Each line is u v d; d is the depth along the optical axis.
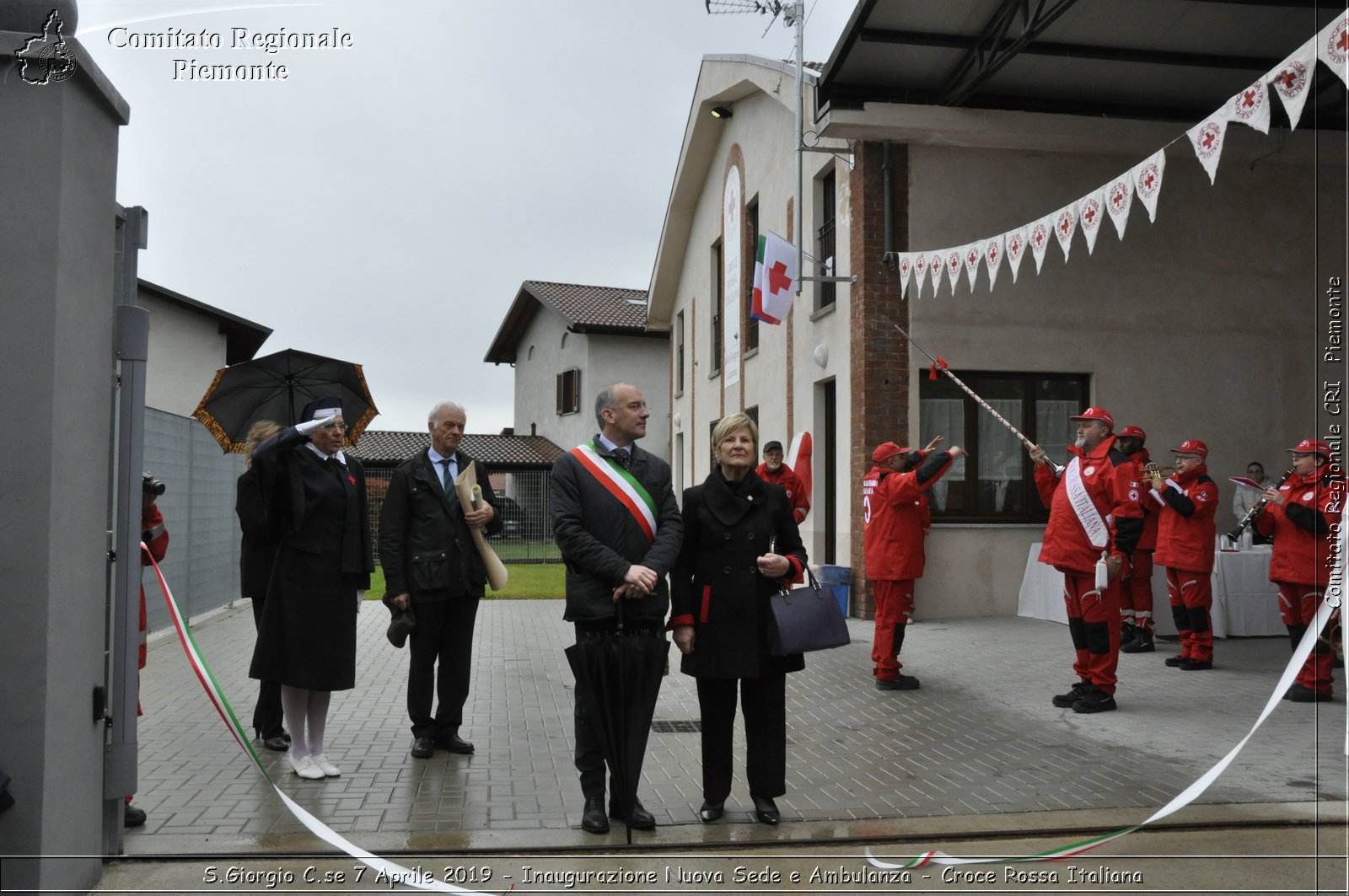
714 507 4.57
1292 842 4.24
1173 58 9.61
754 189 16.30
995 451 11.43
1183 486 8.27
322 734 5.31
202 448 12.05
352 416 6.52
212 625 11.55
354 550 5.19
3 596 3.22
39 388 3.24
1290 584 7.20
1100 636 6.78
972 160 11.27
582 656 4.30
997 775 5.29
